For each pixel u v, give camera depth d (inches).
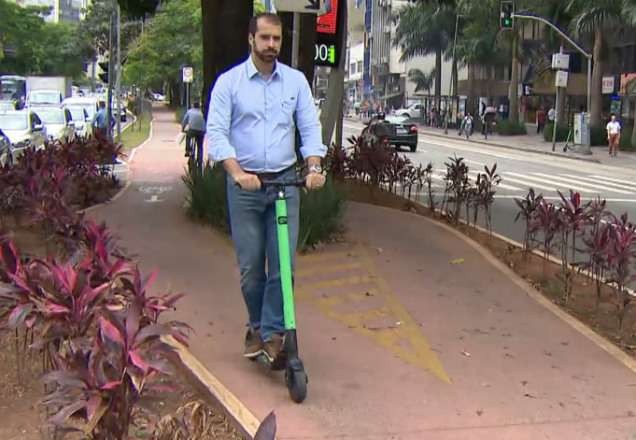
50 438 150.4
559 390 187.8
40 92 1779.0
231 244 341.4
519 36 1987.0
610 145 1328.7
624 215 292.4
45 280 142.3
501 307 258.2
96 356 119.9
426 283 286.7
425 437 160.7
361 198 518.0
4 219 328.2
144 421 154.9
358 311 249.1
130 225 381.7
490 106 2317.9
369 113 3073.3
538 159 1268.5
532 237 364.5
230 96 177.3
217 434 158.7
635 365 206.2
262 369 193.3
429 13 2343.8
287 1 318.0
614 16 1391.5
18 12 2952.8
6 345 194.9
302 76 184.4
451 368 200.5
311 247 334.3
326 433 160.9
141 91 2413.9
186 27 1956.2
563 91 1779.0
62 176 303.7
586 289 293.1
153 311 147.4
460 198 435.8
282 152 179.2
